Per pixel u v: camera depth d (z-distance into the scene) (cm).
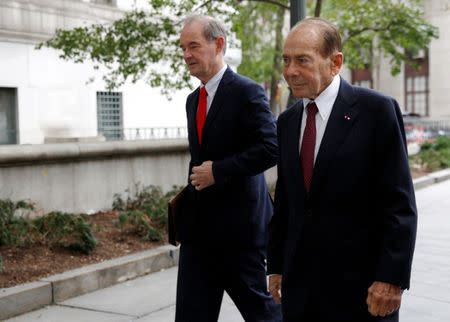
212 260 330
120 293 538
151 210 740
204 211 325
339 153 228
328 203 230
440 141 1978
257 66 1741
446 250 704
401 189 224
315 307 236
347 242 229
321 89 235
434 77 3725
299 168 238
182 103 1606
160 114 1544
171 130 1573
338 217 230
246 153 310
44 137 1245
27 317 473
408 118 3066
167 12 1205
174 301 514
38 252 587
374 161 229
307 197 235
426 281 570
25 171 741
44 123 1255
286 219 260
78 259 583
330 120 232
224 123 320
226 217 322
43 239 617
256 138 314
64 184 791
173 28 962
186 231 328
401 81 3925
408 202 223
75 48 965
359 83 4116
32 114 1229
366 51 1456
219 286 335
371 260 231
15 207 671
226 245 324
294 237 239
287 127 248
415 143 1945
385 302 220
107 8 1376
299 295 238
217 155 323
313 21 232
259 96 318
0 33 1150
